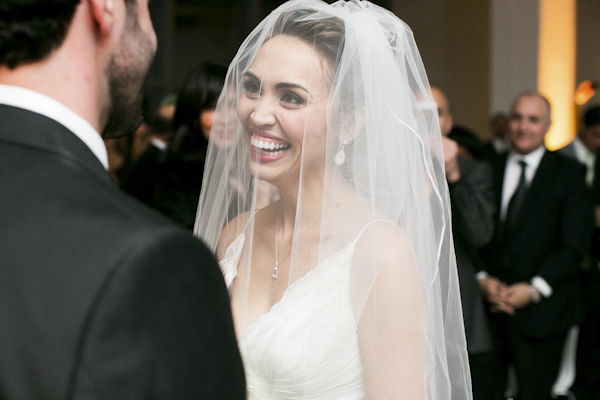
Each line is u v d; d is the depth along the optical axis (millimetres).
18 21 780
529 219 3340
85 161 808
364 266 1409
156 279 712
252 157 1553
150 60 915
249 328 1476
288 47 1508
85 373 677
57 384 685
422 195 1535
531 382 3252
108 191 792
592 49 7555
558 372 3381
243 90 1627
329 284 1424
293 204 1586
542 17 7082
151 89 6543
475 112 6996
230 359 766
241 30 6859
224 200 1717
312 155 1518
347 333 1411
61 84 819
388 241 1416
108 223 742
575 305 3359
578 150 5551
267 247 1627
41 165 784
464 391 1600
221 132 1711
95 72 848
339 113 1497
